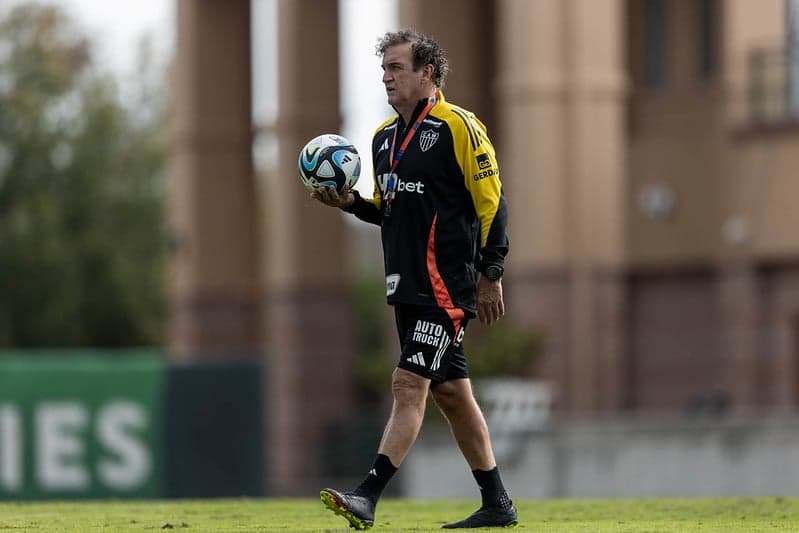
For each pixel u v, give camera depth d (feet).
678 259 402.11
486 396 352.69
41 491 276.00
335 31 447.01
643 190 408.67
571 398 370.53
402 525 112.06
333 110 444.96
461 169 97.86
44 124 568.82
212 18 475.31
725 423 285.23
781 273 365.81
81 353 561.43
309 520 121.49
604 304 376.89
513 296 380.99
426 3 419.74
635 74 415.23
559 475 293.02
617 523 113.80
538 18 379.35
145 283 574.15
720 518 122.31
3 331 540.11
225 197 474.49
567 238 377.09
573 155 377.71
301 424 438.81
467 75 422.82
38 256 545.85
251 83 480.23
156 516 128.88
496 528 102.42
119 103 598.34
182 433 279.28
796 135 358.64
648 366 404.36
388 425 98.17
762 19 366.43
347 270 447.83
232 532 105.60
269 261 475.31
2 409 275.80
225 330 472.85
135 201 583.58
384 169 99.45
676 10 410.52
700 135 402.11
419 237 98.02
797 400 362.94
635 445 289.94
